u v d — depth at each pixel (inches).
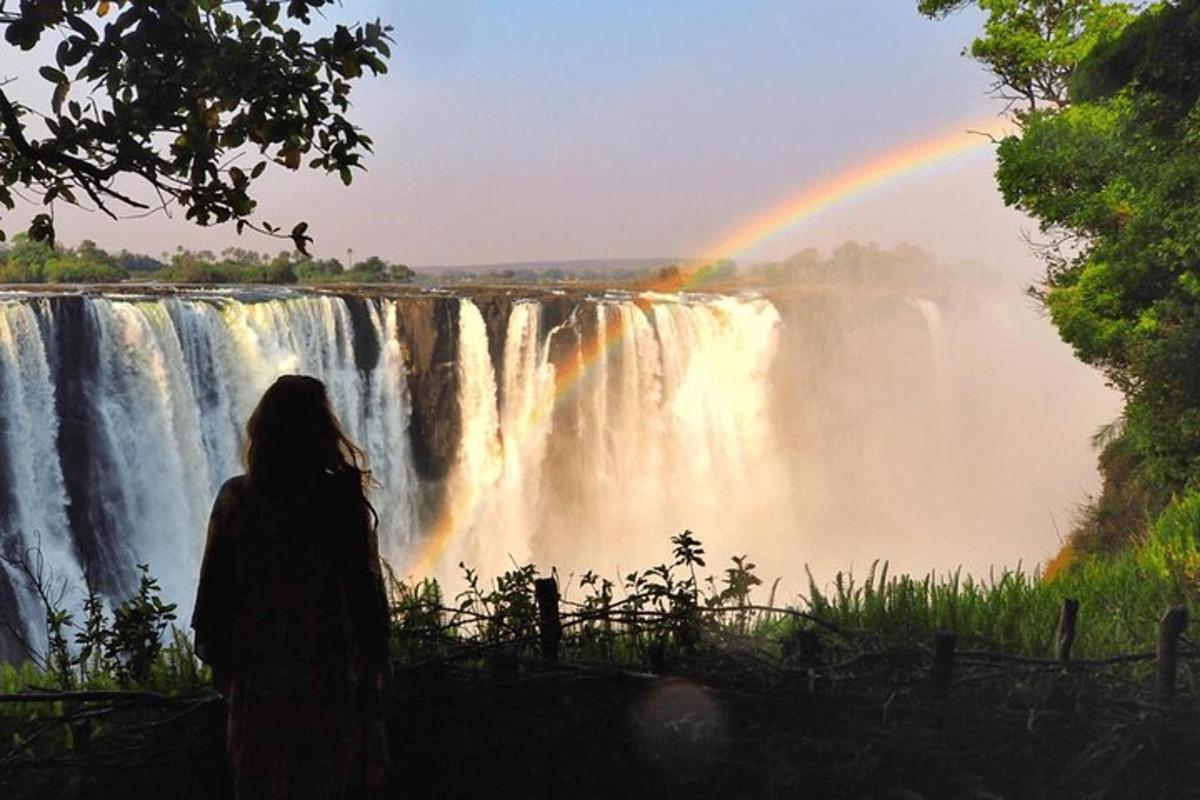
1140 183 644.1
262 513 134.2
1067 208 719.1
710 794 165.8
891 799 164.7
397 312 1449.3
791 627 199.9
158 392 1154.0
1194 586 313.3
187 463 1181.1
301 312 1334.9
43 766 158.1
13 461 1039.0
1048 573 564.1
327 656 133.6
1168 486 713.0
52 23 154.9
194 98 171.2
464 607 181.6
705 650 181.3
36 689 169.6
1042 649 216.1
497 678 169.6
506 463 1547.7
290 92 172.9
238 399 1253.1
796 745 166.7
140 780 158.7
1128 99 668.7
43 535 1050.7
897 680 175.2
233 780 151.9
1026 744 169.3
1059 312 822.5
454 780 165.0
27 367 1053.8
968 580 248.4
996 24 988.6
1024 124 997.2
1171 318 712.4
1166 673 176.4
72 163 167.3
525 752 166.7
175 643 183.8
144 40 162.9
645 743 167.6
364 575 136.4
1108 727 169.9
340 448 138.9
